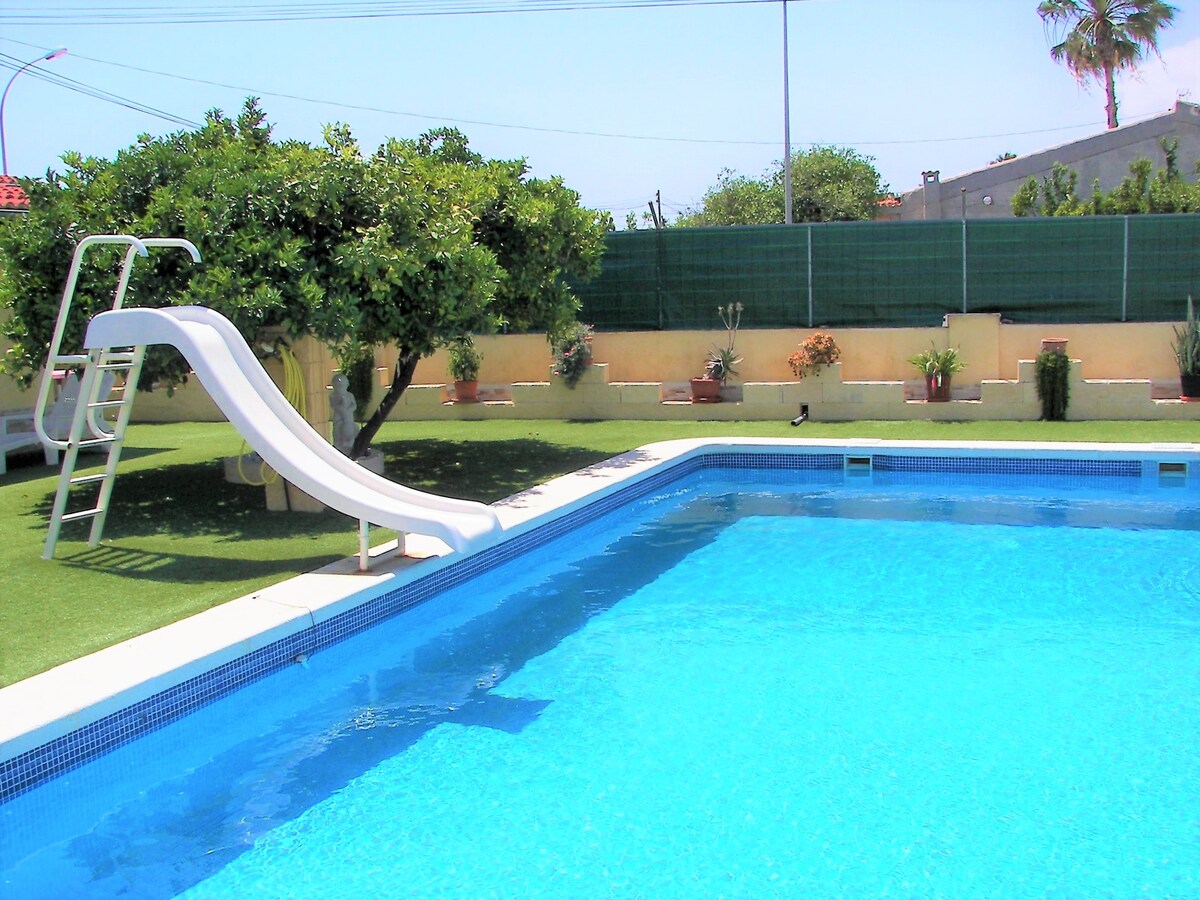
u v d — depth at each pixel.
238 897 3.95
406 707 5.72
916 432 12.94
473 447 12.54
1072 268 14.99
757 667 6.21
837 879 3.99
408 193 8.91
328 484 6.68
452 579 7.39
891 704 5.63
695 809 4.55
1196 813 4.44
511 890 3.96
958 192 33.44
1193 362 13.48
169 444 13.08
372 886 4.01
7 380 12.36
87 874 4.10
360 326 8.69
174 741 5.09
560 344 14.86
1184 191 25.36
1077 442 11.53
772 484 11.72
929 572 8.14
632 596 7.66
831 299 15.58
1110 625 6.83
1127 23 38.22
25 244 8.49
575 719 5.52
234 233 8.14
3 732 4.34
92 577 6.74
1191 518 9.60
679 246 15.88
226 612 5.94
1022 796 4.61
